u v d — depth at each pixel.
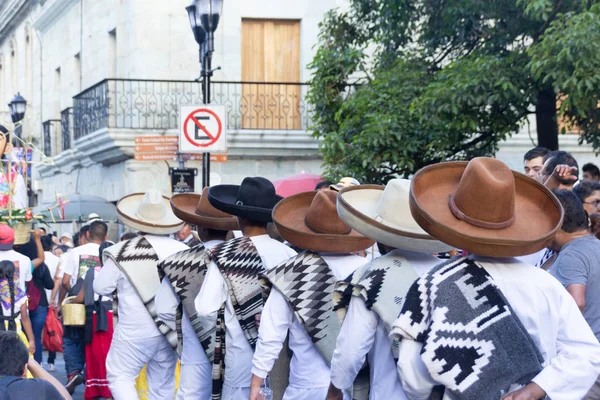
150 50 19.83
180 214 6.90
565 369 3.63
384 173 14.17
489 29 12.91
